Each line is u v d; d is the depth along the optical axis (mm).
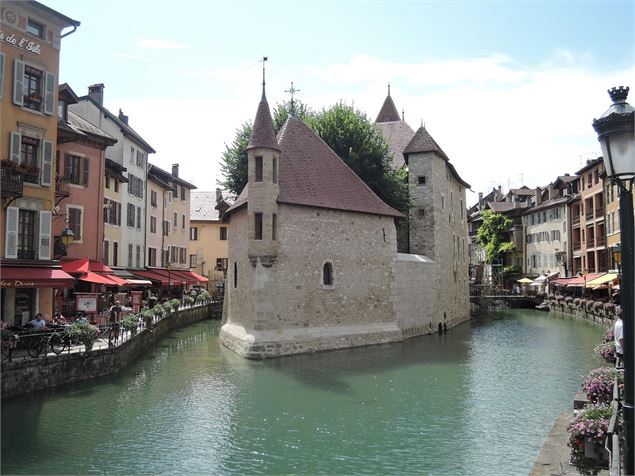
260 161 24609
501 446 12602
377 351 26062
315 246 26125
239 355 24531
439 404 16281
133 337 22422
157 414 14969
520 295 63781
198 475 10930
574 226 59469
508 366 22391
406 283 31344
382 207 29688
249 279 25516
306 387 18344
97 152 31172
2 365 15117
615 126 5578
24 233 21047
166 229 49969
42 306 21797
